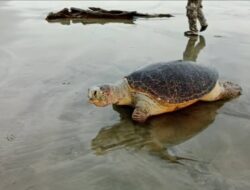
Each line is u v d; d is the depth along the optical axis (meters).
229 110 1.93
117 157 1.47
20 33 3.89
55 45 3.32
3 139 1.62
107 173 1.34
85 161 1.43
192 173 1.34
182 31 3.95
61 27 4.24
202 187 1.25
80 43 3.39
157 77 1.86
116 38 3.59
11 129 1.72
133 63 2.74
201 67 2.05
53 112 1.90
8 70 2.60
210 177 1.31
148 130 1.72
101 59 2.85
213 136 1.65
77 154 1.49
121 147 1.55
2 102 2.03
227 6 5.54
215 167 1.38
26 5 6.12
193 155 1.49
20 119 1.82
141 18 4.81
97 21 4.67
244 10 5.14
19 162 1.43
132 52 3.06
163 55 2.97
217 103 2.02
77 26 4.30
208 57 2.90
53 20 4.75
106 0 6.56
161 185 1.26
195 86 1.90
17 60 2.86
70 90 2.20
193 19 3.66
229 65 2.66
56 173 1.35
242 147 1.54
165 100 1.81
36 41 3.50
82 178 1.31
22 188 1.26
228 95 2.07
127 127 1.75
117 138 1.64
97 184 1.28
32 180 1.31
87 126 1.75
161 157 1.47
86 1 6.50
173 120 1.83
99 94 1.82
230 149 1.53
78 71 2.56
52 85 2.29
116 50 3.12
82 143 1.58
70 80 2.38
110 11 4.86
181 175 1.33
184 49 3.17
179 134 1.68
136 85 1.86
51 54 3.02
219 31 3.87
